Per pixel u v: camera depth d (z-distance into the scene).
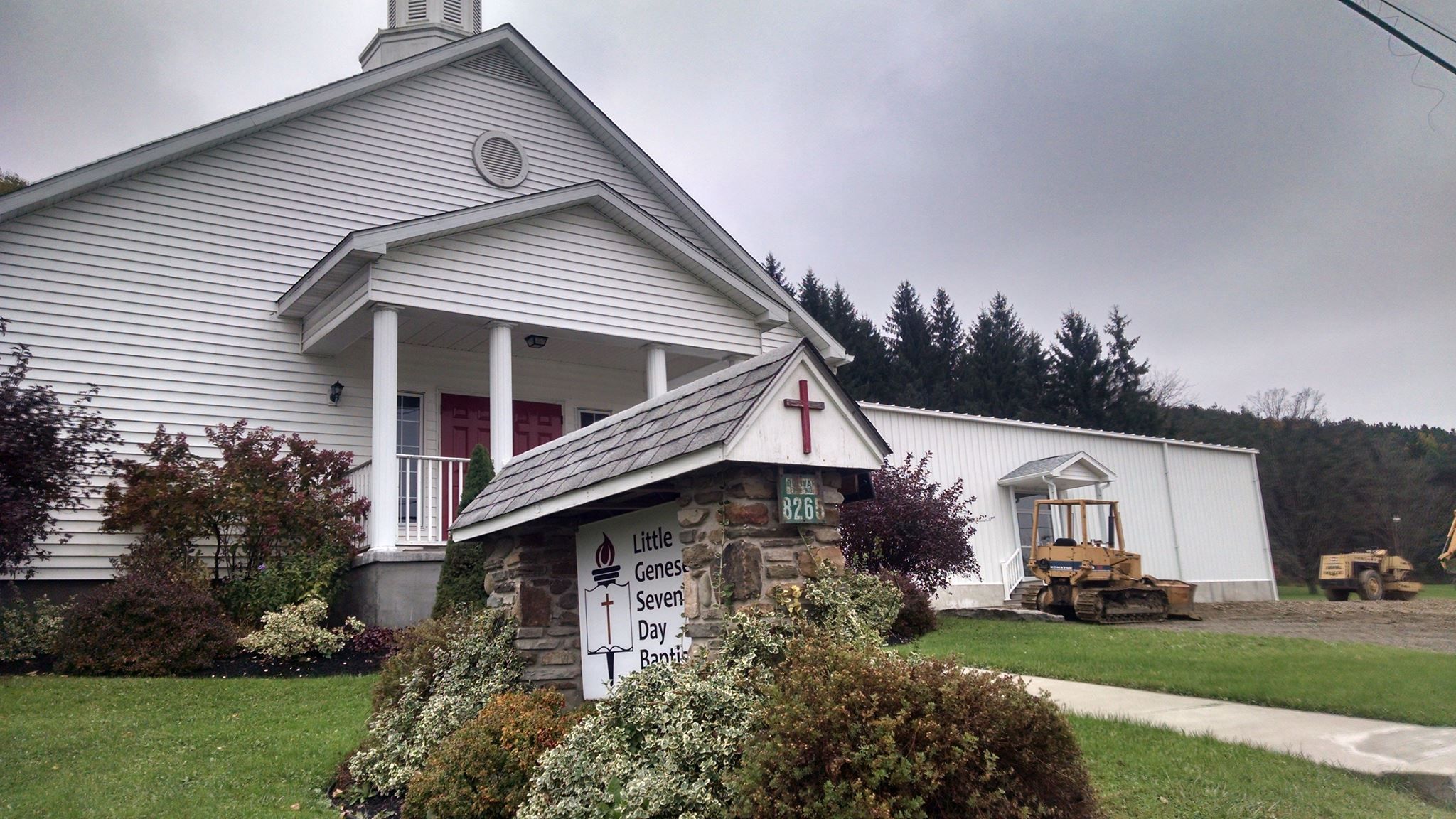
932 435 20.61
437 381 16.75
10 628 11.57
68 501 11.24
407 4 20.03
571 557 8.28
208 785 7.07
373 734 7.81
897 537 14.57
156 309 14.42
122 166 14.16
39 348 13.58
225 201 15.15
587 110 18.23
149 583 11.55
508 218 14.57
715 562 5.89
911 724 4.35
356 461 15.67
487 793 6.07
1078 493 23.31
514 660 7.90
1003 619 17.25
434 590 13.11
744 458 5.54
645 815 4.84
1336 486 39.47
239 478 12.84
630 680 5.66
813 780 4.37
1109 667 10.16
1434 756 6.37
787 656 5.21
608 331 15.45
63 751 7.79
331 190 16.00
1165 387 51.12
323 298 14.68
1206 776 6.10
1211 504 26.03
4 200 13.30
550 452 8.43
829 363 18.81
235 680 10.67
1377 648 11.76
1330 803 5.57
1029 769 4.43
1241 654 11.19
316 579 12.68
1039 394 42.16
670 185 18.48
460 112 17.33
